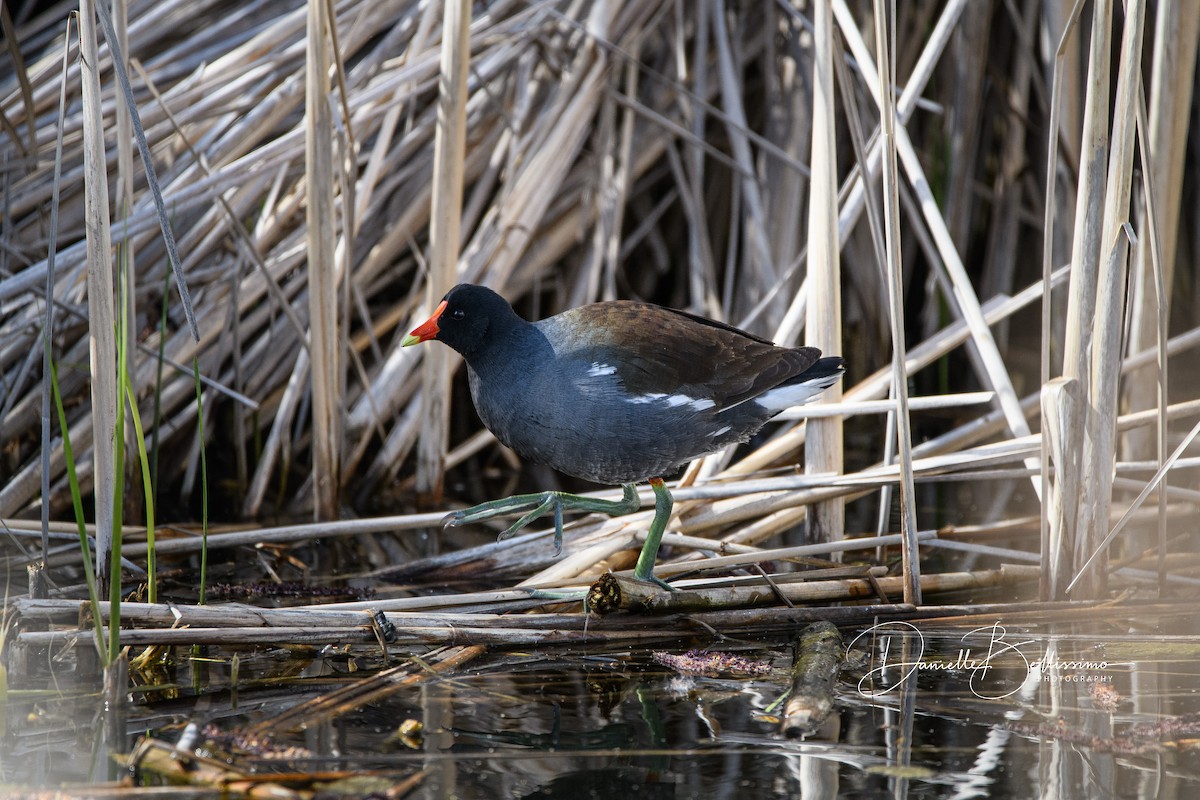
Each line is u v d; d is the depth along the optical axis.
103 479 7.10
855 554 8.91
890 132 7.08
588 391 7.43
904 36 12.77
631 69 12.14
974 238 14.06
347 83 11.09
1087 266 7.42
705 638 7.25
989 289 13.41
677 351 7.63
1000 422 9.82
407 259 12.09
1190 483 9.88
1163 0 9.02
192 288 10.85
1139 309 9.39
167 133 10.77
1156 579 8.08
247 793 5.01
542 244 12.09
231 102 11.05
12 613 6.61
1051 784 5.16
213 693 6.28
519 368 7.59
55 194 6.39
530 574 8.63
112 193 10.77
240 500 10.49
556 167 11.44
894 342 7.39
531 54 11.88
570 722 5.89
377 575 8.59
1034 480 8.27
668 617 7.29
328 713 5.94
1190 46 9.20
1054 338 12.23
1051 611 7.46
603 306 7.91
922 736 5.70
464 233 11.55
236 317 10.20
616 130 12.66
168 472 10.85
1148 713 5.96
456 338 7.64
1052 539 7.75
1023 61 12.64
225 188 9.97
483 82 11.02
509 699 6.20
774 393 7.93
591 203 12.22
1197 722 5.76
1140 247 9.32
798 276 12.11
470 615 7.07
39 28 12.41
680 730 5.80
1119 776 5.24
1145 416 8.73
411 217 11.34
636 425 7.49
